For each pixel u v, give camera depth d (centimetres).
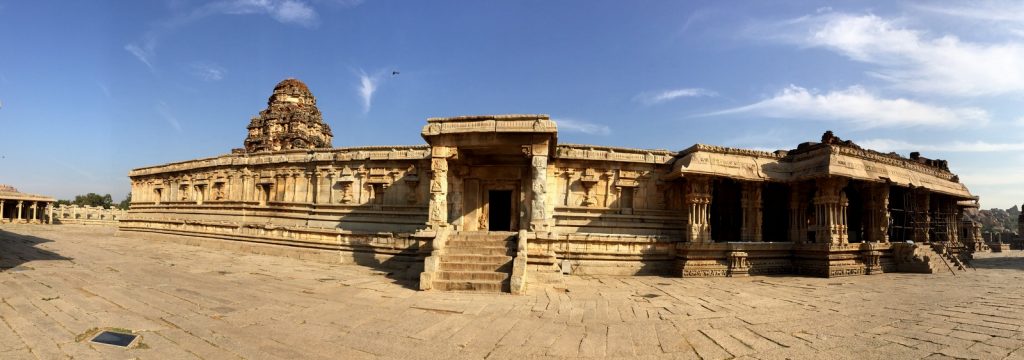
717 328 1002
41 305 1067
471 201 2316
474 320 1058
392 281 1688
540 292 1495
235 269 1877
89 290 1275
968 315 1152
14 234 3344
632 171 2514
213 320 995
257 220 3102
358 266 2147
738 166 2338
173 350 784
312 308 1151
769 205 2630
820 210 2252
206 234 2961
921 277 2088
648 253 2141
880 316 1138
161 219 3303
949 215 3094
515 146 1925
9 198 5269
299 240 2469
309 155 2967
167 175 3838
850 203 2694
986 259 3366
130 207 4178
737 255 2094
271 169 3123
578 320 1076
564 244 2123
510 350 827
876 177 2353
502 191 2431
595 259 2120
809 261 2183
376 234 2247
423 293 1439
